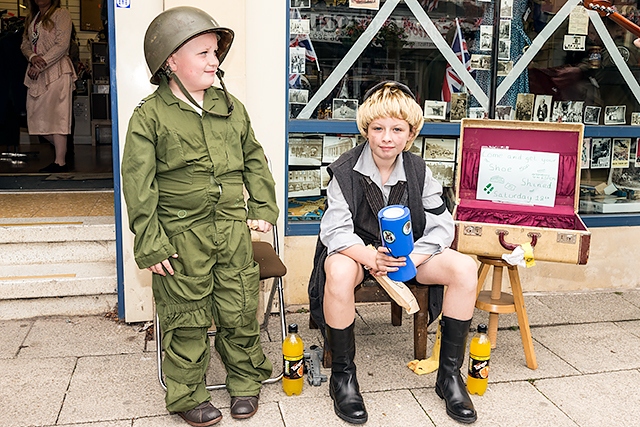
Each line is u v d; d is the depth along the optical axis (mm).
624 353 3309
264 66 3562
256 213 2658
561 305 3947
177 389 2545
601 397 2859
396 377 3012
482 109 4027
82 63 8695
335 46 3744
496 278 3211
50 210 4199
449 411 2668
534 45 4012
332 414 2691
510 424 2629
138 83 3311
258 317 3598
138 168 2373
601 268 4195
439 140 4004
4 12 7797
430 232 2828
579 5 4012
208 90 2572
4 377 2928
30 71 5594
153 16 3266
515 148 3189
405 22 3818
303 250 3809
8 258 3795
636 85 4211
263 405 2752
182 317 2527
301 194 3855
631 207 4254
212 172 2500
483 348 2799
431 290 3041
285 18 3539
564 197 3139
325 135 3826
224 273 2574
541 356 3260
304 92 3746
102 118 8078
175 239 2492
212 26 2420
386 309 3850
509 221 3207
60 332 3426
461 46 3926
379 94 2641
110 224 3859
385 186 2793
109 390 2848
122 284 3529
